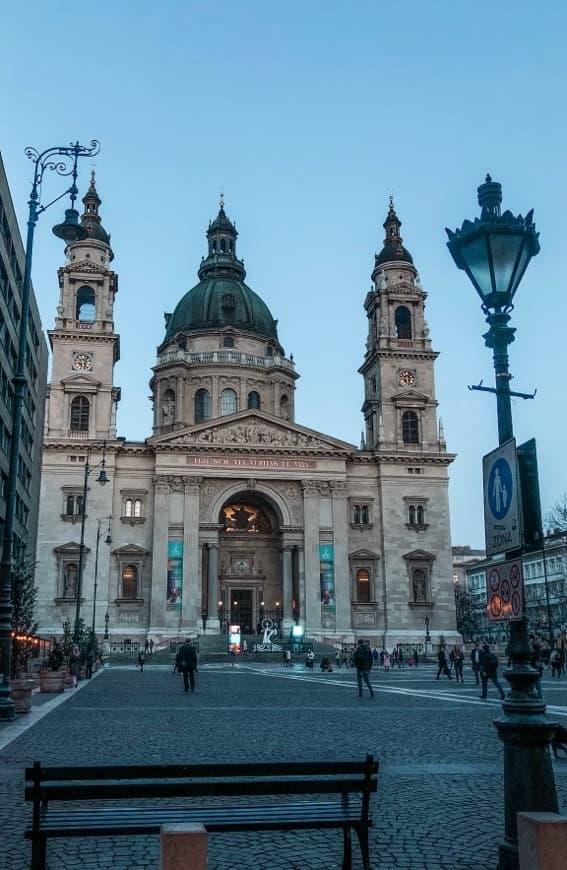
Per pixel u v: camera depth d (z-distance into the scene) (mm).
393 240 115438
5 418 62312
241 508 107250
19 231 64375
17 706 27922
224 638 91875
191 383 116375
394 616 98938
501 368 10328
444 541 102312
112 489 96625
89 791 8266
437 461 104250
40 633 90500
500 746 19266
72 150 32250
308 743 19609
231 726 23469
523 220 10242
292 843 10953
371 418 109250
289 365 120750
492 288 10289
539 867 6891
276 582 105375
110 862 9922
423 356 108500
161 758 17203
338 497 100500
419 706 31078
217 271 132250
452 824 11578
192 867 6848
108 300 103125
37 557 93188
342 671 70812
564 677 57344
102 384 99438
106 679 54125
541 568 150500
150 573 94812
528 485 9430
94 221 107688
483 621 171500
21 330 29359
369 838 10891
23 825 11609
